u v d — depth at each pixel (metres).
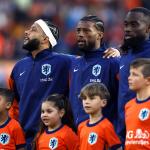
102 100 20.39
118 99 20.89
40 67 22.50
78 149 21.11
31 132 22.31
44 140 21.31
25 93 22.53
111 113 21.50
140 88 19.50
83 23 21.42
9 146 21.92
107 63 21.41
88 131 20.52
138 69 19.42
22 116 22.47
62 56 22.55
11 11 48.47
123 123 20.66
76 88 21.61
